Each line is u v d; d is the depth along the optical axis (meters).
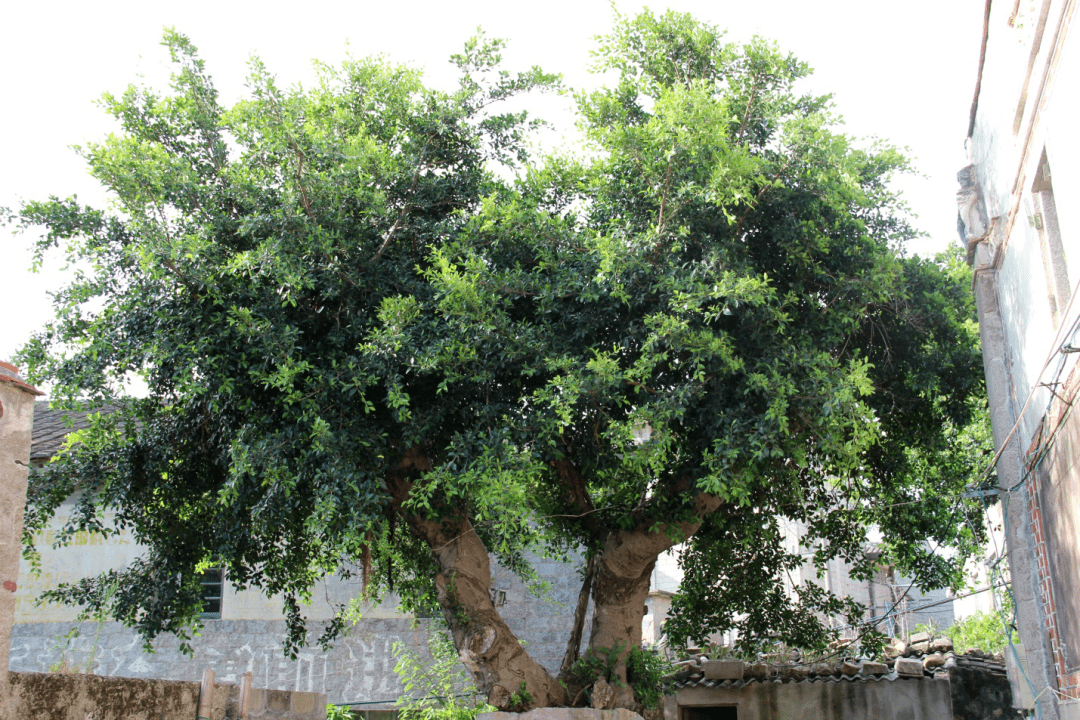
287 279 8.66
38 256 9.66
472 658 9.95
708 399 9.54
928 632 14.59
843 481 12.88
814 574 20.42
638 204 10.14
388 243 10.19
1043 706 8.15
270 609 15.27
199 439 10.65
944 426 13.00
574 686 10.39
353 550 9.06
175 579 10.88
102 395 9.71
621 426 8.85
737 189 9.05
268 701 8.05
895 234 11.53
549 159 10.66
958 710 11.33
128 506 10.72
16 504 5.32
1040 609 8.27
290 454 9.24
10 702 5.40
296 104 9.81
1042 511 7.83
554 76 10.84
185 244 8.81
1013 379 8.72
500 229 9.65
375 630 15.00
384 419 9.73
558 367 9.00
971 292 11.32
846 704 12.09
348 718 12.67
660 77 11.07
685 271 9.45
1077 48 5.31
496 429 9.00
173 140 10.70
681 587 12.73
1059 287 6.72
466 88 10.85
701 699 12.70
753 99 10.56
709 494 10.19
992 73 8.14
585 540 11.79
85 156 9.45
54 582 15.15
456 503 10.14
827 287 10.31
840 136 10.20
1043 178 6.86
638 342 9.45
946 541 12.40
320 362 9.55
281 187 10.02
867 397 11.87
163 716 6.73
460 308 8.92
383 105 10.82
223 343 9.19
